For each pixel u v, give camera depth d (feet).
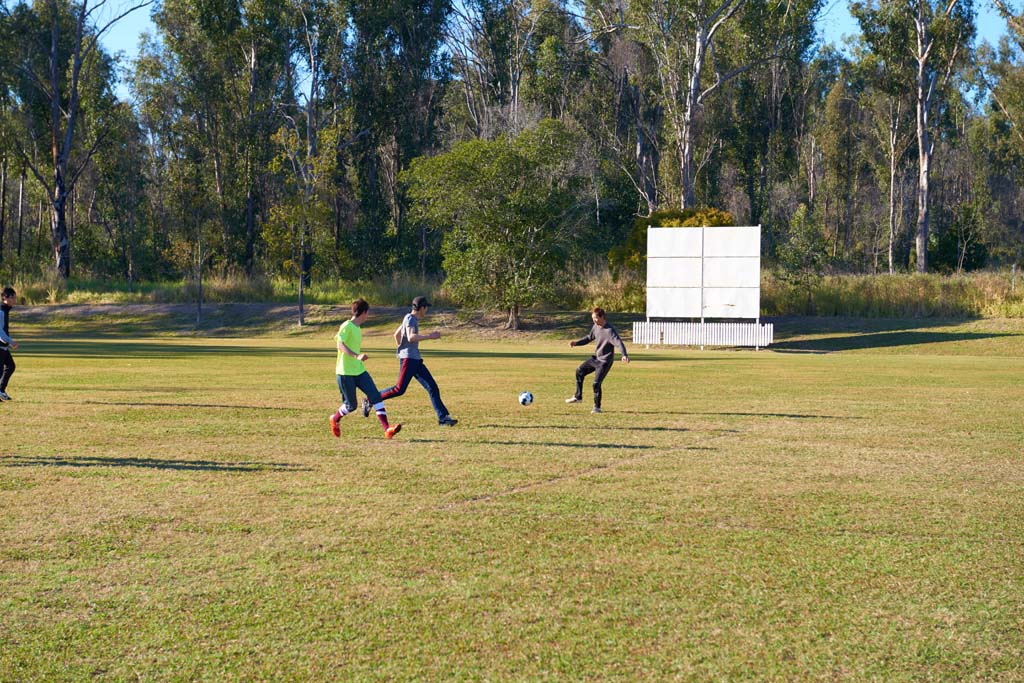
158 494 24.66
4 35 202.28
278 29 217.97
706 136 242.99
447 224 158.81
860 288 161.27
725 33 212.23
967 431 38.09
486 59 240.12
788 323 152.15
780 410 46.26
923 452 32.35
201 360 87.71
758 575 17.63
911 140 261.03
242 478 26.99
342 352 34.40
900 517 22.31
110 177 245.24
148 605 15.90
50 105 220.23
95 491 25.00
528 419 41.91
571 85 237.45
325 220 174.81
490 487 25.84
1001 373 77.92
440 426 39.19
